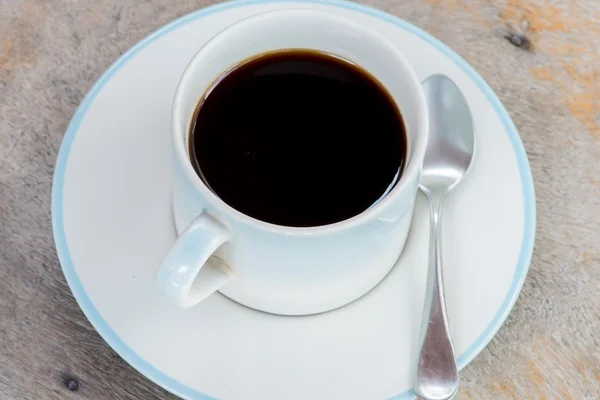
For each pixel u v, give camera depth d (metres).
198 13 0.37
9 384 0.34
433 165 0.35
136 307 0.32
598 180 0.39
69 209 0.33
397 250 0.33
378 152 0.32
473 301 0.33
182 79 0.31
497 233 0.34
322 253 0.30
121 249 0.33
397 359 0.32
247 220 0.29
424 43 0.37
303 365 0.31
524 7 0.43
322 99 0.33
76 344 0.35
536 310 0.36
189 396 0.31
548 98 0.40
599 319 0.36
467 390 0.35
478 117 0.36
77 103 0.39
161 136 0.35
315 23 0.33
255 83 0.33
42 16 0.41
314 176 0.31
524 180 0.35
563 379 0.35
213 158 0.32
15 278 0.36
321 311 0.32
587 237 0.38
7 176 0.37
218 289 0.32
